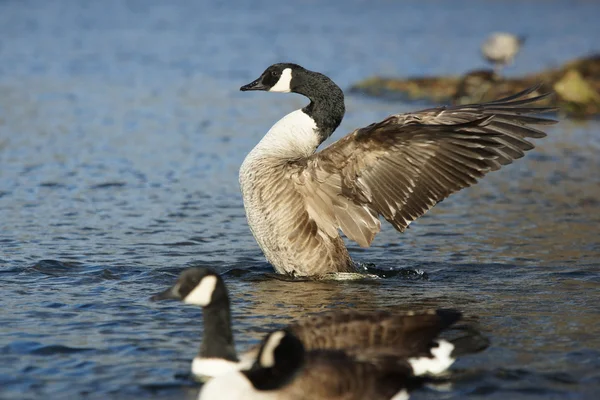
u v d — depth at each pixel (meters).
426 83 35.16
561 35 56.19
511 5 80.31
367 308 11.54
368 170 12.02
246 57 44.06
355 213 12.40
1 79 35.72
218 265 13.65
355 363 8.52
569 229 16.30
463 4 81.00
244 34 54.09
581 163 22.84
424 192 11.84
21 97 31.64
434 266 13.79
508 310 11.52
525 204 18.45
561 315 11.32
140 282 12.66
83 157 22.52
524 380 9.16
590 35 56.03
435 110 12.29
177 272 13.19
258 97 33.28
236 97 33.12
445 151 11.56
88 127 26.66
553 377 9.25
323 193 12.38
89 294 12.05
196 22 61.41
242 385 8.38
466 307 11.64
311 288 12.46
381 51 47.22
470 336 10.35
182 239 15.28
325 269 12.81
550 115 30.12
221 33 54.59
